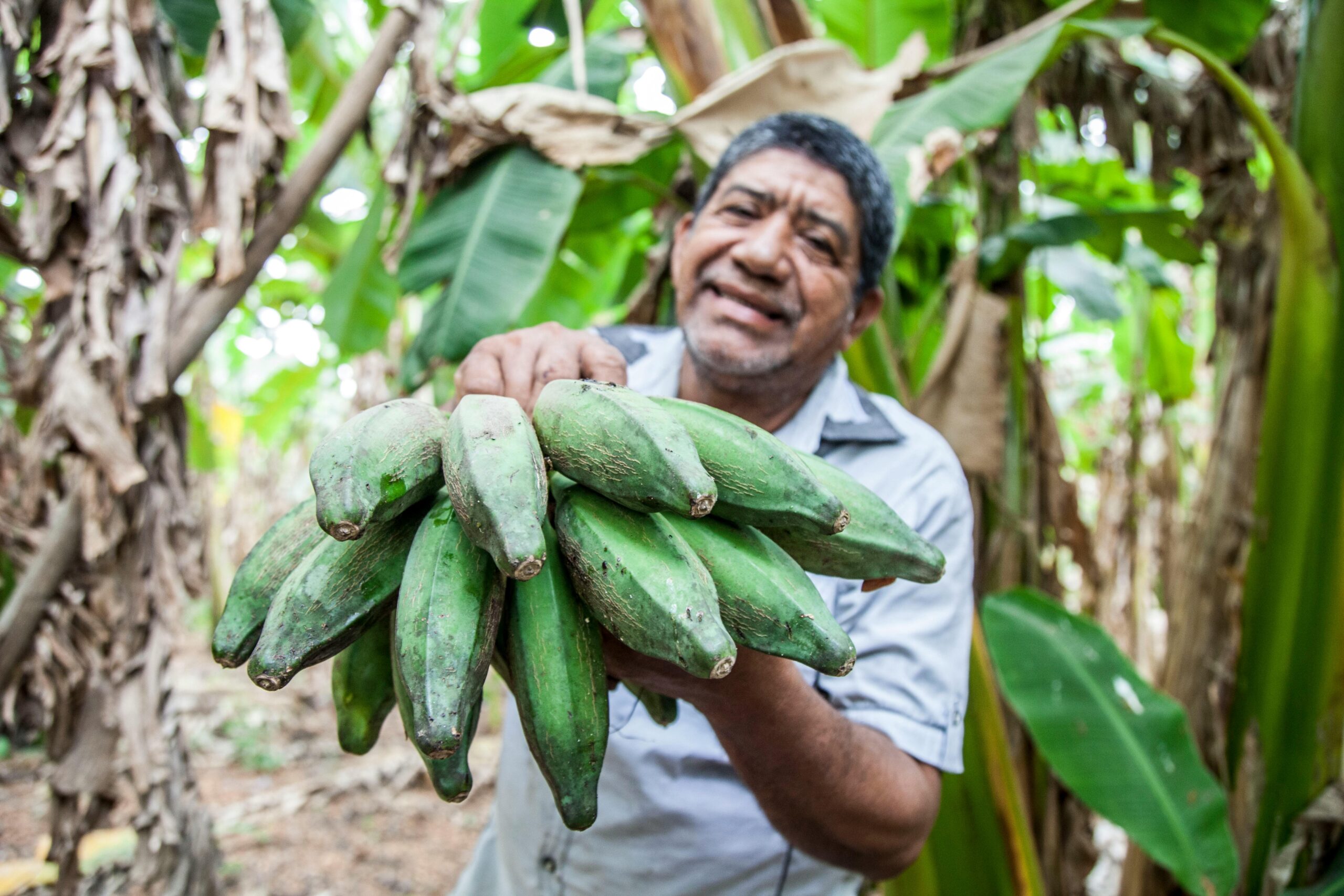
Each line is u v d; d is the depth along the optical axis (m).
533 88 2.40
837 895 1.68
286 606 0.83
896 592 1.46
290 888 4.12
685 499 0.79
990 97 2.23
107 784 2.21
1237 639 2.56
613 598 0.82
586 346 1.27
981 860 2.24
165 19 2.19
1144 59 3.34
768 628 0.85
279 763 5.68
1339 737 2.36
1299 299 2.35
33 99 2.01
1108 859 4.52
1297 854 2.33
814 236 1.51
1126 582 4.56
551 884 1.66
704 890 1.56
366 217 3.36
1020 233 2.68
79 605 2.13
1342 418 2.32
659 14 2.45
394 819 4.97
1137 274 4.14
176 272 2.12
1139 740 2.10
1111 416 6.39
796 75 2.29
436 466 0.87
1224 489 2.65
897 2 2.91
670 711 1.09
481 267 2.30
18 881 3.57
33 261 1.98
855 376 2.37
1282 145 2.31
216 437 7.89
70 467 2.07
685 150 2.77
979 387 2.60
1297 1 2.98
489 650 0.82
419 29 2.31
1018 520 2.73
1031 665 2.21
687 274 1.60
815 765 1.14
